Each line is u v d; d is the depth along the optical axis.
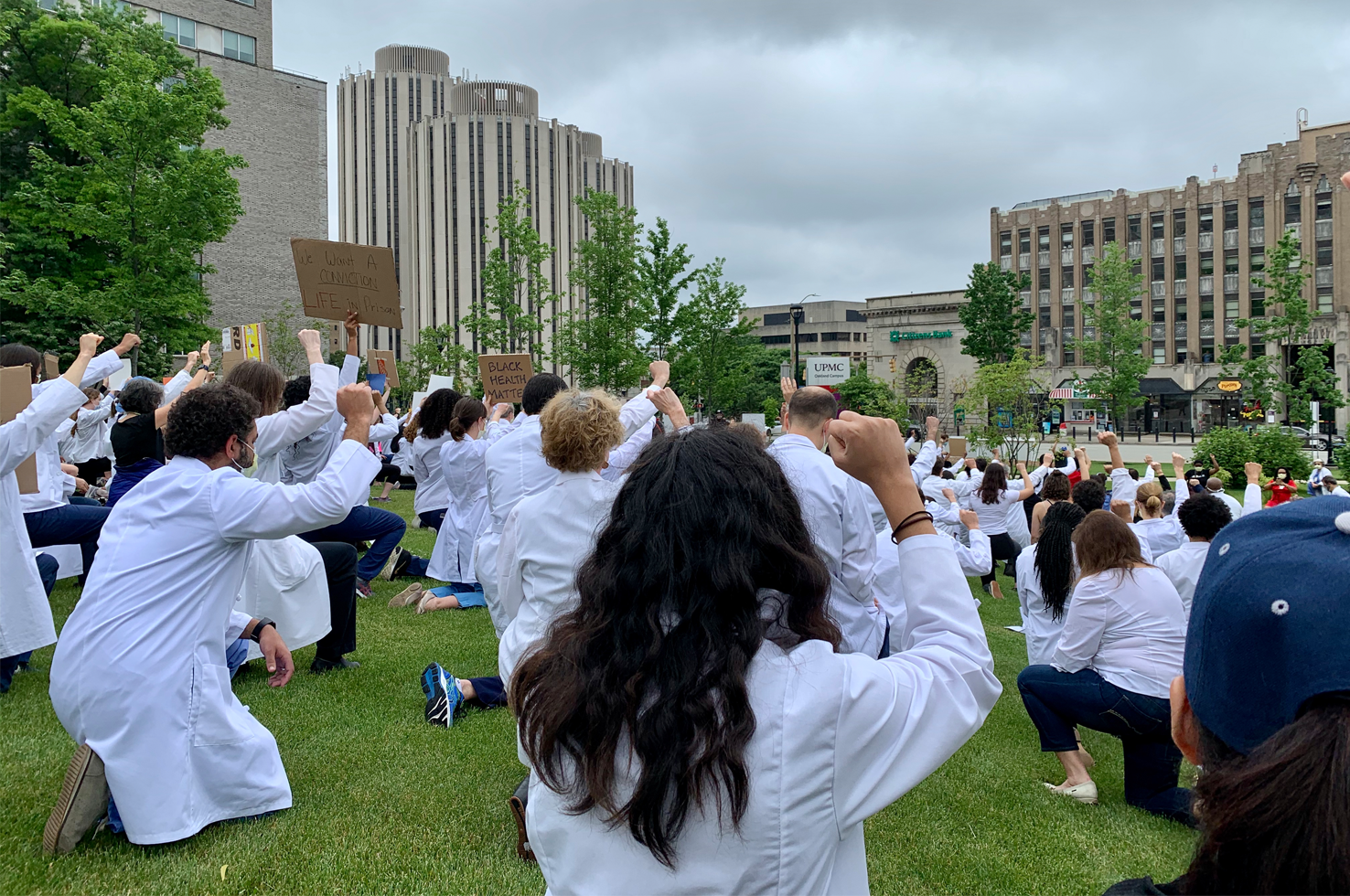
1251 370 38.34
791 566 1.45
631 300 26.95
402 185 127.69
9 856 3.27
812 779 1.33
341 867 3.32
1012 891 3.50
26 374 5.19
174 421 3.41
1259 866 0.97
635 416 5.66
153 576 3.32
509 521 3.60
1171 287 67.44
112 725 3.25
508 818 3.76
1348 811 0.91
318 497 3.33
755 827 1.30
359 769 4.20
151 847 3.36
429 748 4.48
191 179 24.91
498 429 8.23
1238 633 1.06
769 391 82.94
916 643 1.58
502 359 9.94
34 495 6.08
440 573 7.98
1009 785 4.70
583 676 1.37
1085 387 66.44
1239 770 1.01
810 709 1.34
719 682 1.32
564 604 1.58
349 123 131.38
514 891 3.20
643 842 1.30
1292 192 62.16
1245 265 64.19
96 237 26.12
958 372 72.31
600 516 3.31
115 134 24.06
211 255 50.69
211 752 3.46
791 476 2.34
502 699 5.13
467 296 115.69
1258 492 7.91
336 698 5.16
